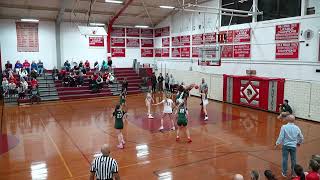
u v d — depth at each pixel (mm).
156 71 26719
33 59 22438
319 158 5125
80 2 19875
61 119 13625
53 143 9758
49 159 8195
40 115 14617
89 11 20859
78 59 24219
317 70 12836
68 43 23656
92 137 10484
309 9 13375
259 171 7281
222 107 16688
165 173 7156
